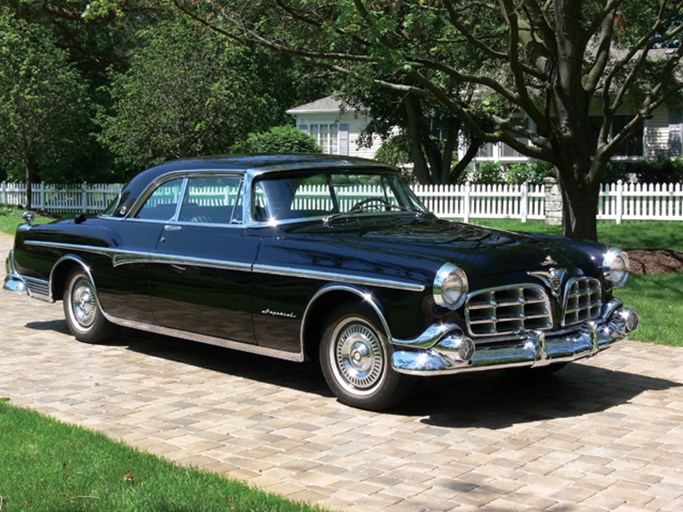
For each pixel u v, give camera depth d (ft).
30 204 96.02
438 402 20.84
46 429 17.72
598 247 22.12
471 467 16.15
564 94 39.58
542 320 19.81
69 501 13.79
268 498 14.02
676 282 38.06
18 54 88.58
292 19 39.73
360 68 38.50
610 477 15.64
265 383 22.59
